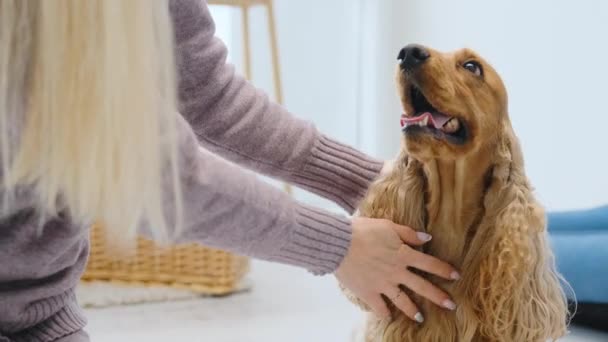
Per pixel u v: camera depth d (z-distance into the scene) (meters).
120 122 0.55
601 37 2.01
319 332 1.68
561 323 1.07
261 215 0.86
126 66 0.54
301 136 1.08
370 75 3.47
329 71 3.59
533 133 2.35
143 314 1.84
